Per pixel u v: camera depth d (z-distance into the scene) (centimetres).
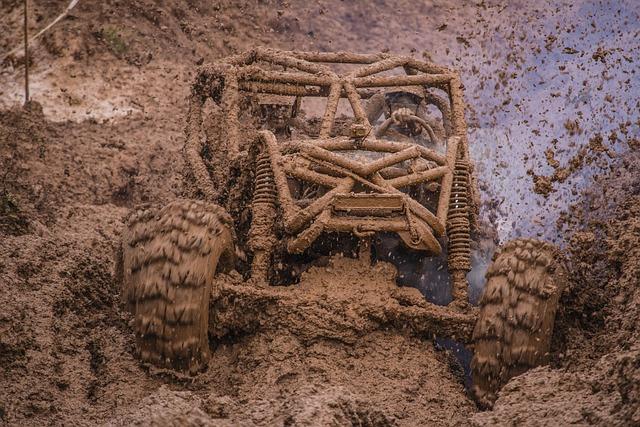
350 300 1056
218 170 1377
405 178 1138
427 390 1006
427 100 1560
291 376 1013
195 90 1523
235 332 1062
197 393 1000
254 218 1112
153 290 1007
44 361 1004
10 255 1183
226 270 1071
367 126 1237
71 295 1143
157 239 1026
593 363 982
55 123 2030
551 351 1016
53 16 2527
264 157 1146
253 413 852
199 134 1493
